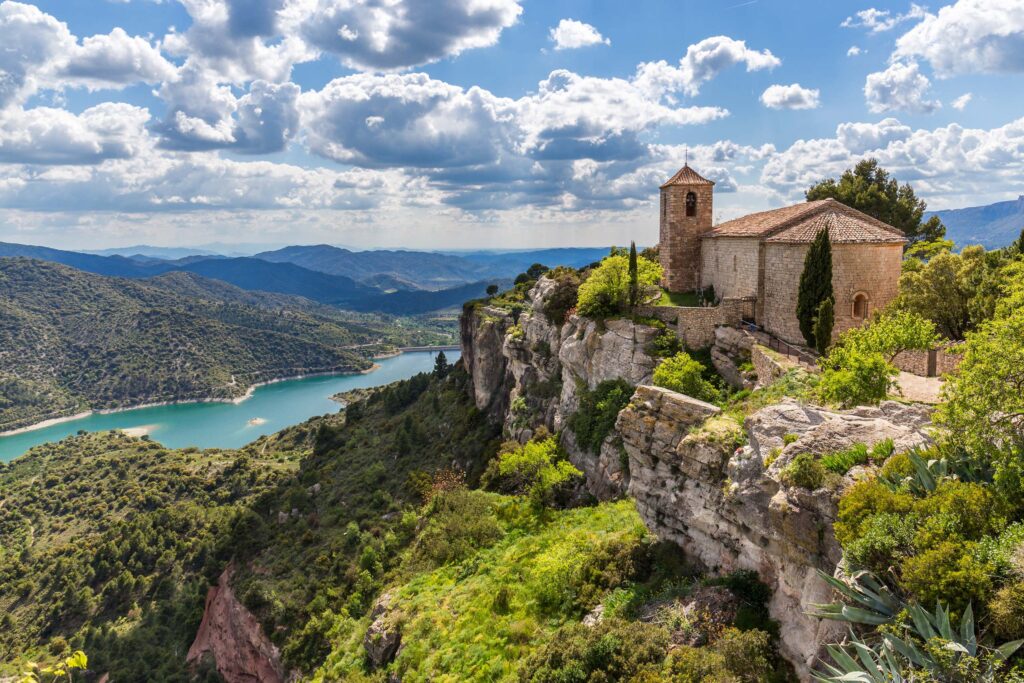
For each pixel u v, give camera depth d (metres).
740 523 19.34
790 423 19.80
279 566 72.06
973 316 34.44
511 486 55.16
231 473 145.88
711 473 21.59
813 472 16.55
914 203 66.38
